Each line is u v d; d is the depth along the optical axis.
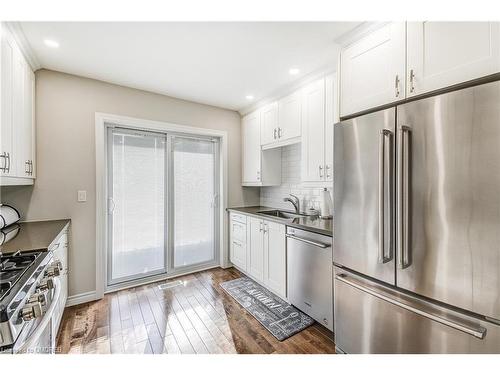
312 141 2.45
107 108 2.61
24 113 1.91
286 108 2.81
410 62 1.30
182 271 3.30
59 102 2.35
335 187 1.71
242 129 3.69
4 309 0.78
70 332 1.96
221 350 1.74
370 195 1.47
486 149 1.00
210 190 3.55
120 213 2.84
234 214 3.41
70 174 2.40
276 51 1.98
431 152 1.17
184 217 3.31
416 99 1.31
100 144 2.55
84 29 1.68
